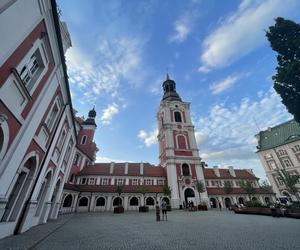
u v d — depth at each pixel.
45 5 8.20
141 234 10.06
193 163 43.84
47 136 11.79
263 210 20.67
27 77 8.53
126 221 17.06
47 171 13.05
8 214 9.08
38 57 8.91
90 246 7.22
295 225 12.05
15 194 9.58
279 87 12.31
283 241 7.70
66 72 12.37
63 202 30.53
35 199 10.98
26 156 8.92
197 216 21.23
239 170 54.47
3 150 6.64
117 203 37.09
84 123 49.94
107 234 10.06
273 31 12.87
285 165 48.78
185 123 49.97
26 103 7.88
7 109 6.59
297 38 11.59
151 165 49.41
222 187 46.53
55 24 9.30
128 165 47.00
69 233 10.13
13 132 7.25
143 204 37.66
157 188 40.88
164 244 7.65
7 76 6.21
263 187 45.66
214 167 52.03
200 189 38.16
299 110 11.62
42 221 13.73
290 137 49.72
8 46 6.01
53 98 11.91
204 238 8.79
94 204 35.59
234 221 15.53
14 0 5.96
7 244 6.82
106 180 40.69
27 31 7.10
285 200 41.78
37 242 7.37
